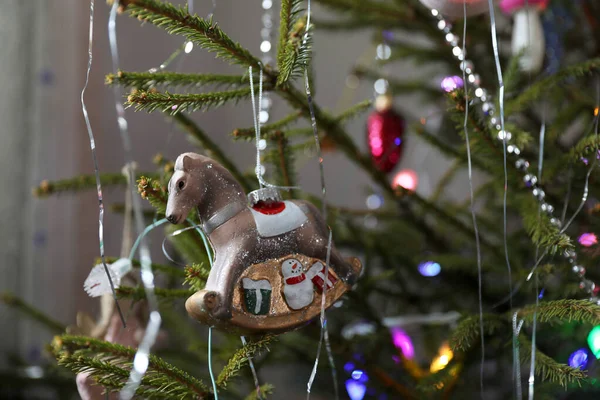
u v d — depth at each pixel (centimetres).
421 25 80
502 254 72
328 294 55
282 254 53
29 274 105
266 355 70
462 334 59
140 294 59
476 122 60
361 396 71
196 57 111
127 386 52
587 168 66
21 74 105
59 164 106
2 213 104
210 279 53
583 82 81
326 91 133
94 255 112
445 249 80
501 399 77
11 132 104
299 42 56
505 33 81
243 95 59
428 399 69
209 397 56
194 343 72
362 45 131
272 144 63
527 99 66
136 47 116
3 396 95
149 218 72
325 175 132
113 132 114
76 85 108
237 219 53
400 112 92
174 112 57
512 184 65
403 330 77
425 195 125
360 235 80
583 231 68
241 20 126
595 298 59
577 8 81
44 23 106
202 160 53
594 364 66
